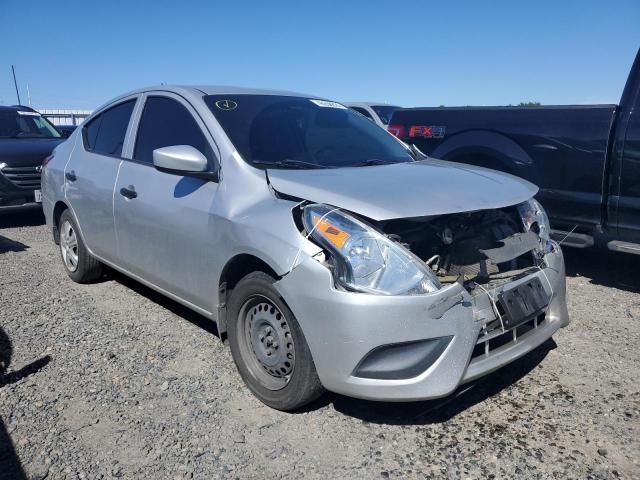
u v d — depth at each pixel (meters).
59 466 2.73
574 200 5.33
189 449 2.86
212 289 3.49
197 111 3.86
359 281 2.71
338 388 2.78
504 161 5.77
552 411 3.20
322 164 3.67
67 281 5.53
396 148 4.36
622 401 3.30
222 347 4.00
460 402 3.30
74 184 5.07
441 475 2.68
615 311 4.75
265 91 4.37
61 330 4.30
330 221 2.84
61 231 5.52
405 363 2.71
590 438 2.94
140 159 4.30
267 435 2.98
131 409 3.21
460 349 2.77
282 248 2.91
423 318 2.69
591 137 5.14
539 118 5.50
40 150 8.59
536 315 3.26
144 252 4.12
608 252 6.70
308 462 2.77
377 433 3.00
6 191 8.12
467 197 3.14
